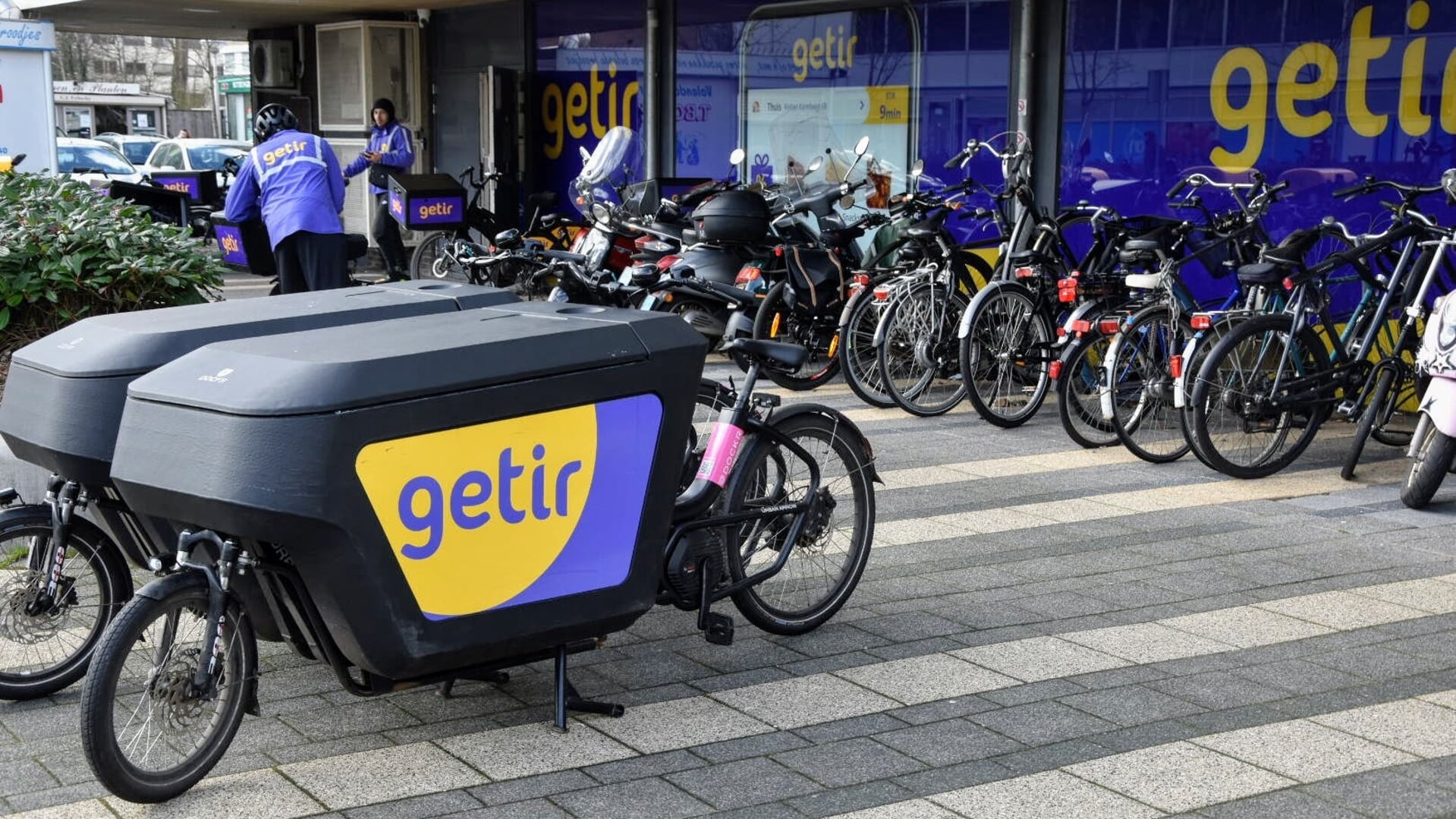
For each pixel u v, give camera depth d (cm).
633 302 895
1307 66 977
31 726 434
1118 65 1076
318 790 388
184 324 449
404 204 1416
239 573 382
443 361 371
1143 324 793
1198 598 553
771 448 486
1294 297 752
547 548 398
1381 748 414
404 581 373
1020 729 429
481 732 426
